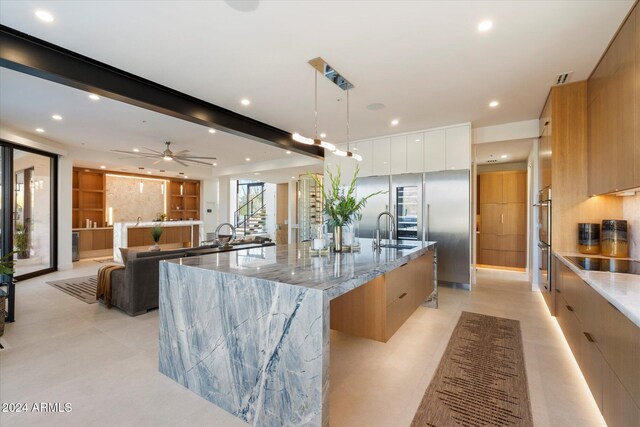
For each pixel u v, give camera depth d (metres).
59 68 2.69
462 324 3.31
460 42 2.62
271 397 1.68
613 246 2.88
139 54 2.79
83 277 5.65
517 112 4.41
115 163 7.54
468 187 4.89
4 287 3.52
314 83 3.43
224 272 1.91
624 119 2.34
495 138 5.05
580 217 3.39
